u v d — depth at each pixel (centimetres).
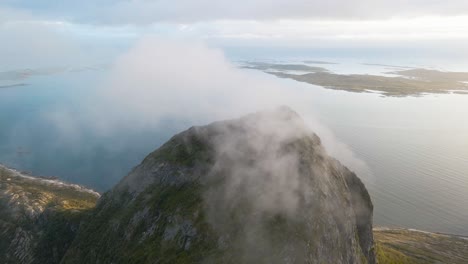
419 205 19862
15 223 17250
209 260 9094
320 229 9775
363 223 12306
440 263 14150
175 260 9488
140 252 10375
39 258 15188
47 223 16888
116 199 13462
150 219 11219
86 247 12569
